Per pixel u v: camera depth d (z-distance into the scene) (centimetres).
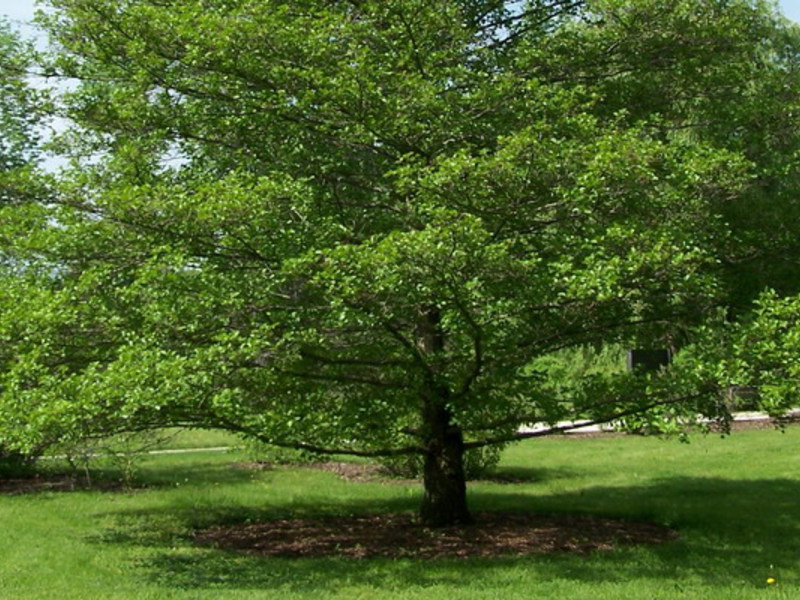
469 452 1539
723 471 1589
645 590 779
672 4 1013
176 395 764
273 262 893
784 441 1936
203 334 841
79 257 888
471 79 1012
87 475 1488
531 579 826
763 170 997
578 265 872
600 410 925
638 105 1066
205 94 985
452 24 993
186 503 1305
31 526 1126
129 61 996
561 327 926
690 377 848
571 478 1563
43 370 821
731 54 1078
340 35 955
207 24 906
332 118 962
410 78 934
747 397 910
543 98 934
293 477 1595
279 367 855
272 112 962
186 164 1041
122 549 984
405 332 1002
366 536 1050
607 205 866
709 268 964
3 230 880
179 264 827
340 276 801
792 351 795
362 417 909
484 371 924
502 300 834
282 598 762
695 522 1109
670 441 2009
